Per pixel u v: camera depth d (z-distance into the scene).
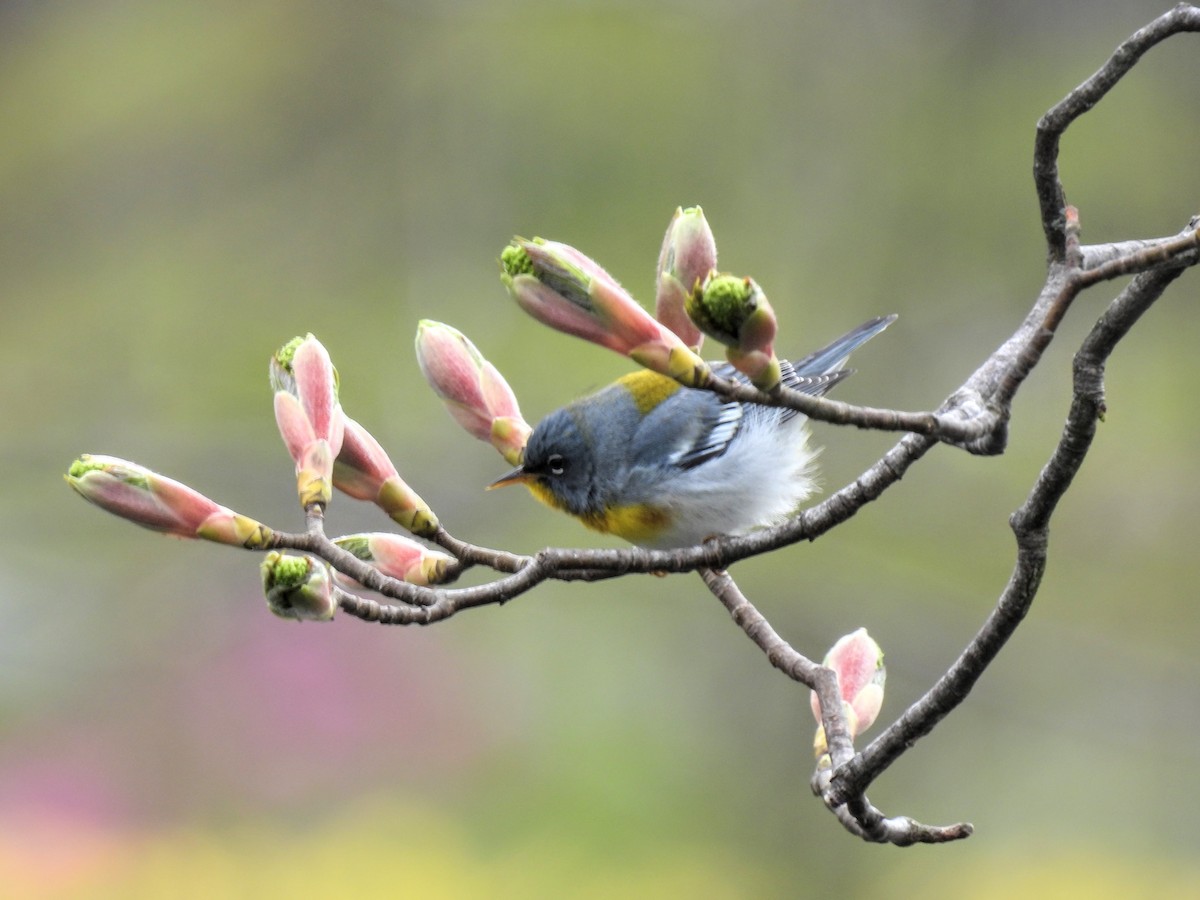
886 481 3.87
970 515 13.83
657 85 16.25
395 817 12.19
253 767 12.12
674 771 13.44
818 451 6.95
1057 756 13.80
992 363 4.11
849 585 13.14
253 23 17.98
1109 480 14.37
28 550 13.20
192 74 17.89
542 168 16.14
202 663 12.44
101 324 15.83
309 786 12.17
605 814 12.97
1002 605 3.46
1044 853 13.23
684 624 14.19
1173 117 14.85
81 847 11.57
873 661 4.20
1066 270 4.12
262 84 17.75
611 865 12.52
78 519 13.34
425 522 4.11
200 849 11.80
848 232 15.28
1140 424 14.61
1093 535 14.15
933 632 13.02
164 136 17.55
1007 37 15.61
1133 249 4.29
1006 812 13.51
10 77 17.98
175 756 12.09
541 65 16.48
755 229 15.48
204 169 17.52
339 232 16.70
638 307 3.37
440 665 12.73
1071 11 15.45
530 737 13.29
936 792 13.60
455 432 13.75
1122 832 13.48
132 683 12.39
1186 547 13.98
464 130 16.64
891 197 15.36
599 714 13.77
